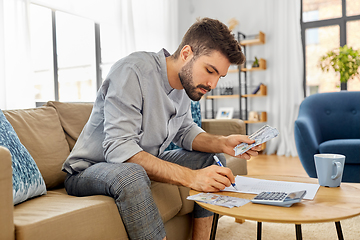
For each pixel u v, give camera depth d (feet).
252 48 15.05
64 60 16.63
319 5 14.08
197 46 3.09
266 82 14.78
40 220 2.18
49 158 3.95
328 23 13.84
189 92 3.31
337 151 6.68
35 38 15.84
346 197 2.62
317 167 3.11
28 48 7.55
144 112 3.41
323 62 14.06
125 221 2.67
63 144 4.27
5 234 1.92
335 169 2.98
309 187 2.97
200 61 3.06
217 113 15.89
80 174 3.19
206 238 3.80
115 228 2.63
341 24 13.61
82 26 15.38
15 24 7.30
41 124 4.16
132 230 2.66
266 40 14.67
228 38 2.98
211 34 3.00
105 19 10.53
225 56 2.97
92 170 3.06
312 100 8.62
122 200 2.67
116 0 10.82
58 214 2.31
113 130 3.12
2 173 1.90
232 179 2.88
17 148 3.00
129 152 3.01
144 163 2.99
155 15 13.15
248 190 2.90
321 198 2.59
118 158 3.03
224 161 4.03
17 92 7.32
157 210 2.77
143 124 3.45
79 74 16.55
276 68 14.42
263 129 3.52
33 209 2.53
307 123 7.18
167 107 3.64
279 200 2.36
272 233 4.87
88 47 15.55
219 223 5.42
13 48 7.29
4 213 1.92
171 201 3.47
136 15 12.02
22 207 2.67
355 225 5.17
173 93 3.75
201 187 2.82
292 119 13.99
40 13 14.14
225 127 6.45
